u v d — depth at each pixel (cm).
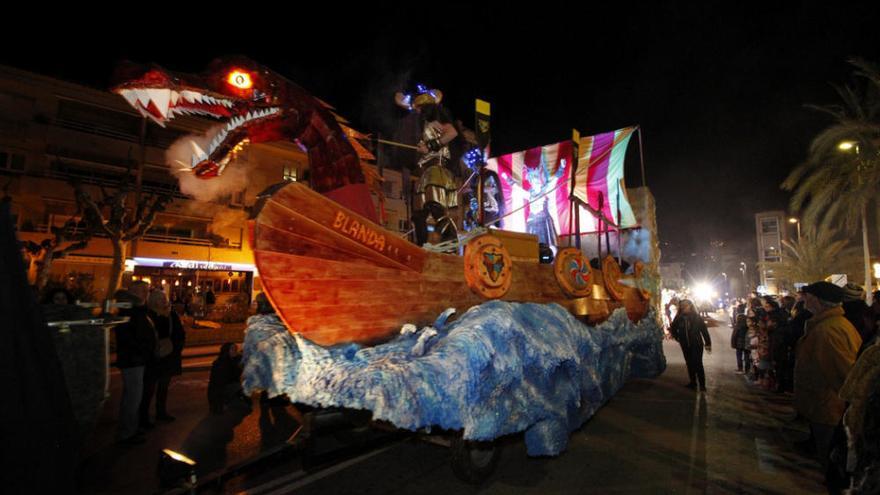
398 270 374
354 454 378
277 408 716
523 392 399
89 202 1552
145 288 566
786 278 2781
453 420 308
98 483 430
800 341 429
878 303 585
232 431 611
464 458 410
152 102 347
